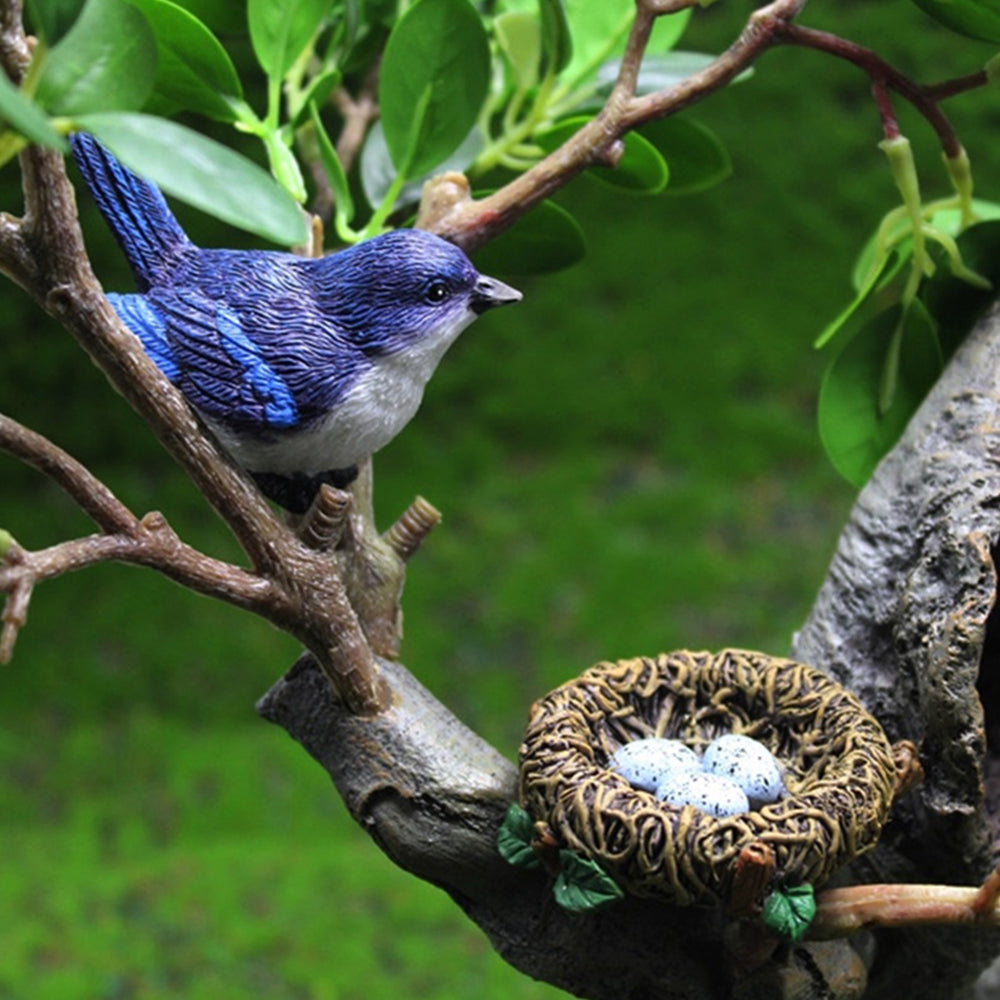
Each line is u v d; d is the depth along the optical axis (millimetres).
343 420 1283
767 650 3227
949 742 1303
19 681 3275
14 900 2498
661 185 1361
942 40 3779
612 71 1382
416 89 1329
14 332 3611
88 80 1229
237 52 2941
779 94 3842
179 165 1214
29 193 1261
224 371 1279
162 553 1281
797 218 3828
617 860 1273
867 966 1339
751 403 3766
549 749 1287
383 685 1309
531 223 1361
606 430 3758
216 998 2176
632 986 1308
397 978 2225
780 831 1271
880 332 1364
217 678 3297
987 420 1324
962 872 1321
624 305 3832
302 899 2451
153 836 2812
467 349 3791
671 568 3438
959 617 1301
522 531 3561
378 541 1325
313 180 1383
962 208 1352
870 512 1339
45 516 3535
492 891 1309
